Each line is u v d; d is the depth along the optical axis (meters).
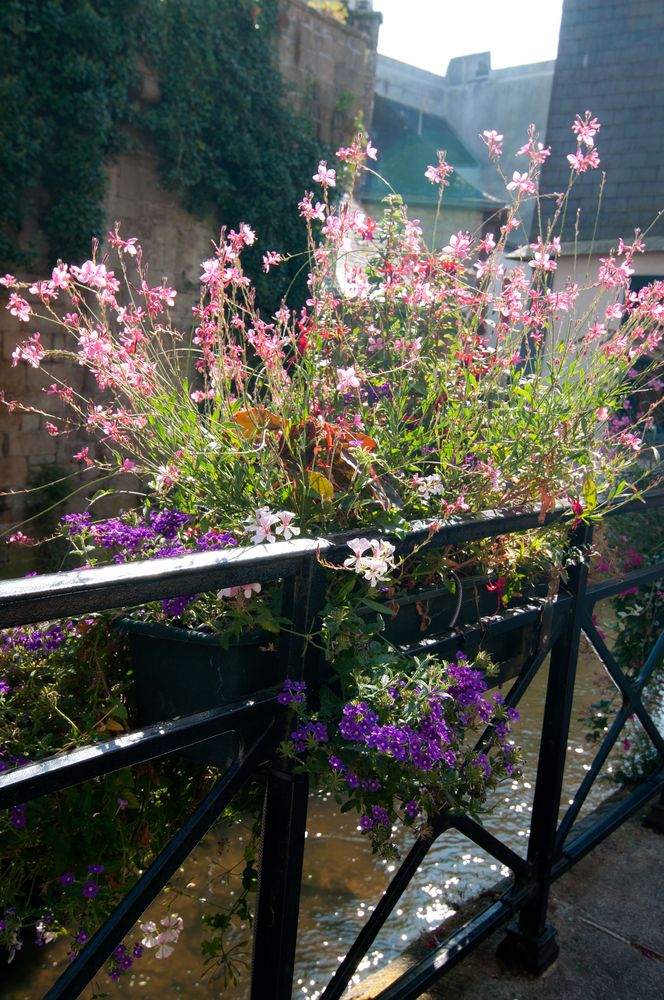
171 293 2.00
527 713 4.62
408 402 2.01
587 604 2.32
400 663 1.54
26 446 7.07
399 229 2.06
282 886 1.46
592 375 2.12
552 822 2.25
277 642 1.48
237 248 1.92
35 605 1.01
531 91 21.95
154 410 1.83
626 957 2.35
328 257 1.98
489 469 1.84
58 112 6.98
